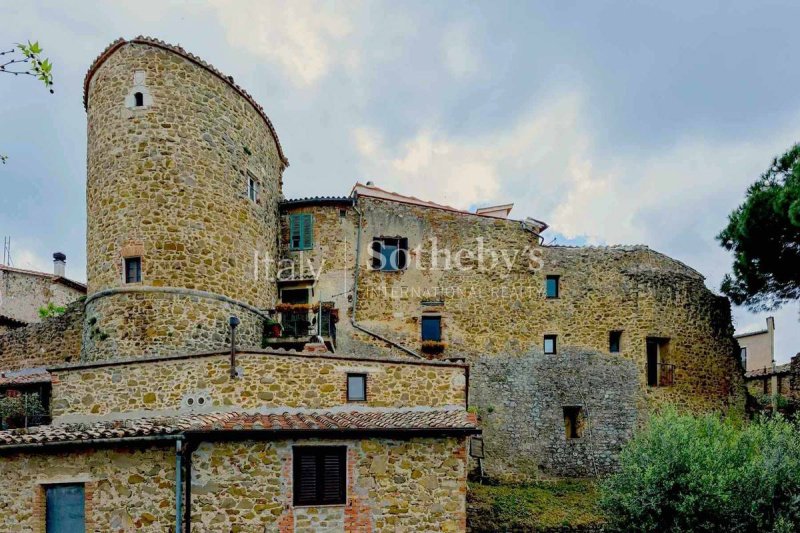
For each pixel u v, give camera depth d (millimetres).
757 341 34594
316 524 12008
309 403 13578
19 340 21641
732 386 23750
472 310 22812
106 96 18547
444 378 14414
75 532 11789
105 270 17656
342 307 22344
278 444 12148
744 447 15086
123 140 18047
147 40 18469
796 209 17156
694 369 23062
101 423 13086
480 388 21891
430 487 12523
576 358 22500
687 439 14875
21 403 16422
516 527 16391
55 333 21328
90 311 17938
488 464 20875
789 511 13844
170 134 18094
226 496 11797
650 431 15883
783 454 14453
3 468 12047
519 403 21812
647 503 14109
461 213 23672
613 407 21969
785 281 20391
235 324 13898
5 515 11859
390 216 23359
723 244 21000
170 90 18328
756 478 14141
